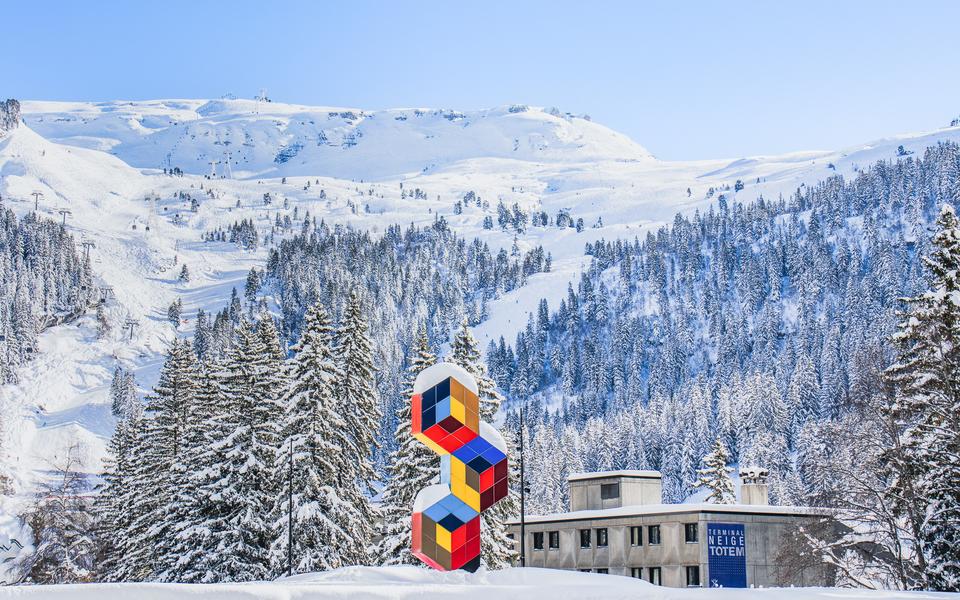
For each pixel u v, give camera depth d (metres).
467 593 34.72
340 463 68.25
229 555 65.81
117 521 77.94
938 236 56.91
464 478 40.44
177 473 71.06
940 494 51.94
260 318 73.50
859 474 57.25
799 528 60.91
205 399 74.81
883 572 59.84
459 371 40.75
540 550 90.44
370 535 70.69
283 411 68.38
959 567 50.72
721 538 81.12
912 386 54.81
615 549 85.81
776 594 37.28
